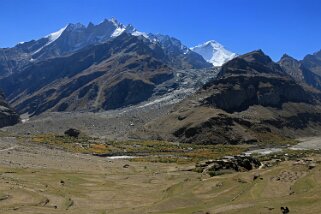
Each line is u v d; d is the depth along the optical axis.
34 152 157.00
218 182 88.81
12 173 109.69
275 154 182.88
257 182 79.94
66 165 138.00
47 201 83.25
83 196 91.31
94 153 196.25
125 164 154.12
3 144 166.88
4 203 77.62
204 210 64.12
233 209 61.19
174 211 68.12
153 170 139.00
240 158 122.81
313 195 62.00
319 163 88.50
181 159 180.50
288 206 58.12
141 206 79.69
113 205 83.69
